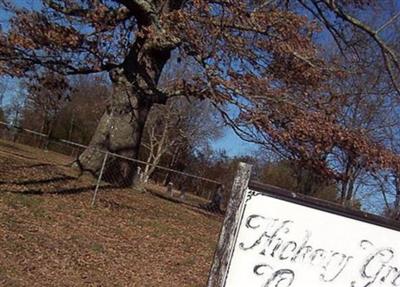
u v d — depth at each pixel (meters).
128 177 17.81
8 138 32.72
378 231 4.00
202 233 13.80
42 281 7.19
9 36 14.53
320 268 3.91
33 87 19.17
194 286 9.01
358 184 25.97
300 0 17.48
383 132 23.02
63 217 11.23
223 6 13.09
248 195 3.88
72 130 53.97
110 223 12.02
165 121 50.25
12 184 12.73
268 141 14.13
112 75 17.89
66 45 15.12
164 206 16.30
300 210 3.91
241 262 3.82
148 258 10.09
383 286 3.99
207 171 49.53
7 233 8.81
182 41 13.75
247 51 13.78
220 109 14.25
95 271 8.33
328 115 14.46
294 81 14.53
